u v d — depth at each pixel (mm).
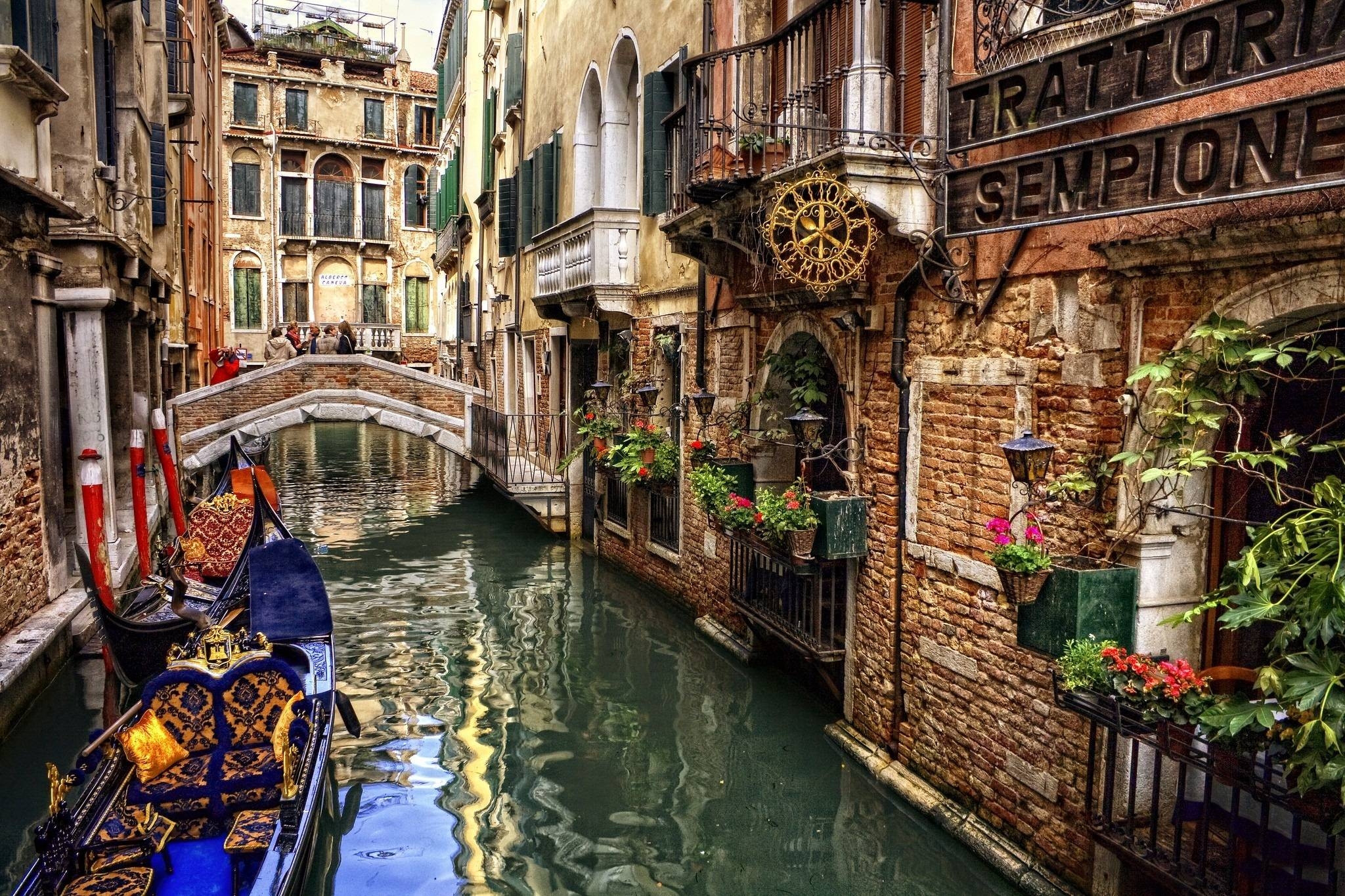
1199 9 3547
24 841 5395
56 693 7273
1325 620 3115
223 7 22641
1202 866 3680
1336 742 3000
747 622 8289
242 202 33281
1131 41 3852
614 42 11219
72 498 10852
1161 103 3719
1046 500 4551
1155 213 4078
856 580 6508
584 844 5590
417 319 36000
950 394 5484
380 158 35031
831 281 5730
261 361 33344
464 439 18375
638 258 10820
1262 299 3738
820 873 5242
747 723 7145
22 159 7621
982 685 5266
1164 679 3857
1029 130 4305
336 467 21984
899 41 6152
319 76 33938
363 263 35094
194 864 4406
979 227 4699
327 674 6270
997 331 5117
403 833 5699
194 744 4855
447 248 26969
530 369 16875
